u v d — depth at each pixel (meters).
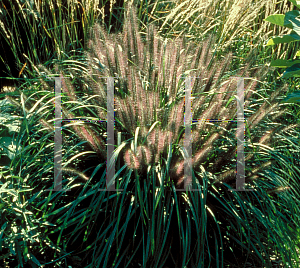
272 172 2.07
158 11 3.19
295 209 1.91
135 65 2.10
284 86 2.17
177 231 1.89
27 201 1.71
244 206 1.83
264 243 1.96
